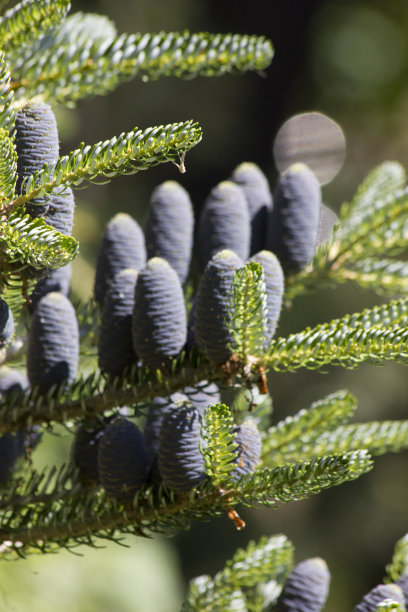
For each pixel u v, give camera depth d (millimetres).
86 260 2621
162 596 2496
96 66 1301
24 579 1999
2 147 1107
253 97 6430
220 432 1147
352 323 1204
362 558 5012
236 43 1306
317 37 6434
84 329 1330
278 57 6500
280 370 1188
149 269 1192
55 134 1146
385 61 6059
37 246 1114
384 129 5953
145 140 1099
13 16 1260
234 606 1253
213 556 4867
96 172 1108
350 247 1363
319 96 6301
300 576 1219
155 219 1272
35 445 1255
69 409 1210
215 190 1286
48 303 1205
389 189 1416
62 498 1224
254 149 6480
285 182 1311
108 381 1216
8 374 1230
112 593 2281
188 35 1302
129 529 1203
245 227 1289
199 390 1206
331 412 1273
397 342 1171
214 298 1173
